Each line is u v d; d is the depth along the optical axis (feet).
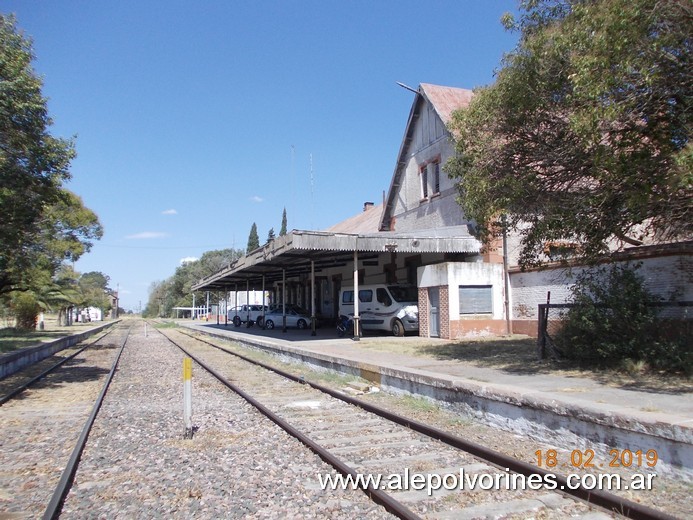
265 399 35.86
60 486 18.26
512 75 33.17
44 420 31.04
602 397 24.25
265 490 18.28
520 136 35.68
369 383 39.55
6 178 40.47
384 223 95.45
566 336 36.47
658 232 42.16
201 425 28.48
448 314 62.75
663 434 18.17
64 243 90.53
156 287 524.11
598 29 27.02
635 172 27.37
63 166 44.62
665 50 26.35
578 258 37.99
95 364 62.95
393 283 86.33
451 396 29.71
